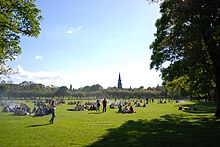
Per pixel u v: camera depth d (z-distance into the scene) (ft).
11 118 95.40
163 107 174.40
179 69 98.32
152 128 62.23
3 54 59.62
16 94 521.65
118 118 91.81
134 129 60.70
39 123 76.59
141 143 43.24
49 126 68.39
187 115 101.81
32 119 90.68
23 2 55.98
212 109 141.28
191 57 72.23
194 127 63.31
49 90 575.38
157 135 51.42
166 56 102.22
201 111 126.41
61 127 65.82
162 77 108.78
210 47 54.60
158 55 106.32
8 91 510.58
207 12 44.06
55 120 86.28
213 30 47.47
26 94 528.22
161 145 41.55
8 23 52.31
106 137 49.44
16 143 44.14
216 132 54.80
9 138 49.19
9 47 59.62
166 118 89.66
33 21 58.65
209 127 63.00
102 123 75.05
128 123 74.38
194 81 103.04
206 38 52.26
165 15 83.20
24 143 44.11
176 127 63.72
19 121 83.15
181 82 119.96
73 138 48.65
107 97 490.90
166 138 47.88
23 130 60.44
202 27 46.80
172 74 102.58
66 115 108.06
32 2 58.49
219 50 53.06
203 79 94.63
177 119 85.30
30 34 59.47
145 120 83.20
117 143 43.39
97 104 134.10
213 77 88.84
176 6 50.85
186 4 47.11
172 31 86.38
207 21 45.03
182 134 52.44
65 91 530.68
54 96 526.16
